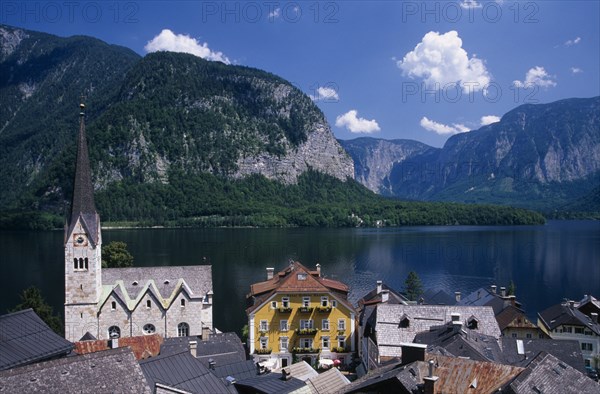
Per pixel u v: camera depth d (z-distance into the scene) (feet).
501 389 144.87
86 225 319.68
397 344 274.57
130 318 328.90
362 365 309.42
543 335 354.33
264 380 186.09
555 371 153.99
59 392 141.79
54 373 144.77
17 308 349.00
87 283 321.93
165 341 283.38
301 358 319.68
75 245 319.88
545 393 143.02
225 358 255.09
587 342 349.20
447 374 153.79
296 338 322.34
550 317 370.53
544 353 164.04
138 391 151.33
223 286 573.33
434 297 402.72
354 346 321.93
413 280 517.96
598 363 341.62
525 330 355.36
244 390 181.78
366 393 152.05
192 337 298.15
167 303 335.47
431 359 160.86
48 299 522.88
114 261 493.36
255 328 321.32
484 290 428.15
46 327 192.13
